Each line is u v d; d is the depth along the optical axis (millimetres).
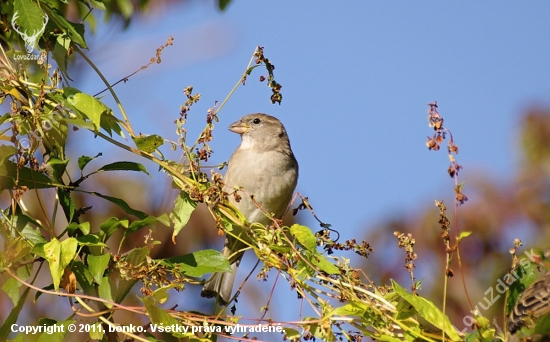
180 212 8508
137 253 7520
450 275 7359
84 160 8117
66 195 7996
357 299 7770
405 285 11469
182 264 7742
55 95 7949
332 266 7957
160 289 7398
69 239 7312
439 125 7242
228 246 10633
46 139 8039
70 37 8570
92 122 7828
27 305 10797
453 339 7277
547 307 7402
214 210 8578
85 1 9602
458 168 7223
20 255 7441
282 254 8242
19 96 8094
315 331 7660
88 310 7406
